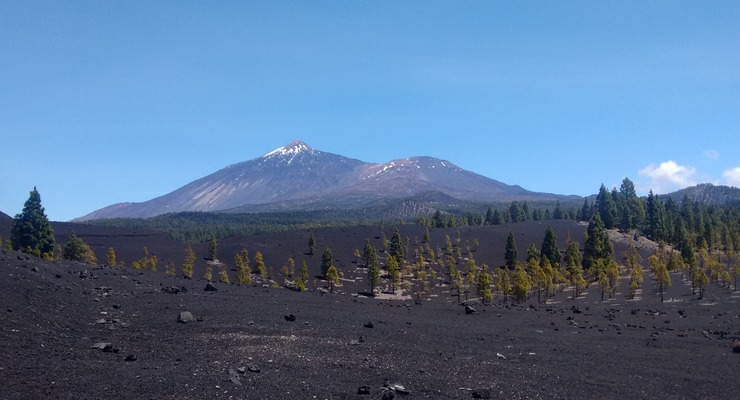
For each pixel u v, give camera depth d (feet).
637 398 74.64
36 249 224.94
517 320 167.73
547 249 399.03
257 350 82.53
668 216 500.33
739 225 465.47
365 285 376.48
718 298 248.93
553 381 79.15
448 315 170.81
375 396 62.75
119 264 351.05
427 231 497.46
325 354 83.61
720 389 82.48
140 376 61.57
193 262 388.37
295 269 412.36
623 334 140.56
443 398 65.16
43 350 70.79
